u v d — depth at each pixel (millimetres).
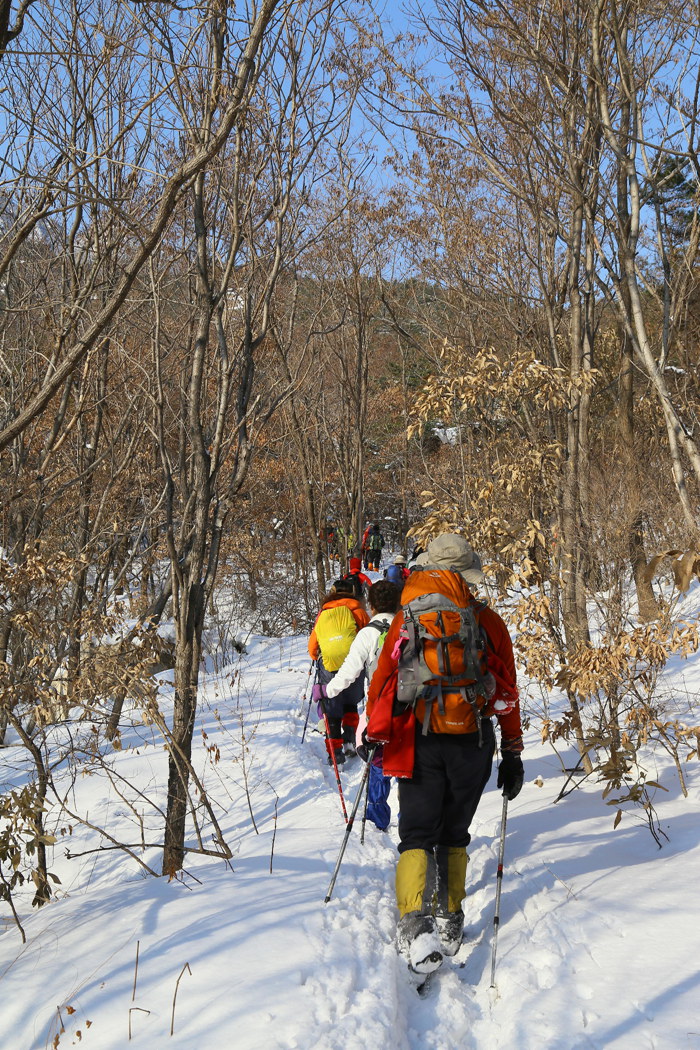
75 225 7672
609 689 5250
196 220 5230
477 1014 3184
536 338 9727
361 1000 3037
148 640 6418
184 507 5727
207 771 7230
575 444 6512
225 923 3621
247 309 5746
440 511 6559
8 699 5449
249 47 3781
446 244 11281
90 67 6863
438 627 3672
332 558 20906
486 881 4312
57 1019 3031
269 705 9773
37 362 8609
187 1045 2760
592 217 7254
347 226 13734
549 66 6773
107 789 6945
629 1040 2662
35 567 6324
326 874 4383
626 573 5500
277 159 6199
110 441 10211
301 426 17547
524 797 5555
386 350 23391
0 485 8508
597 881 3941
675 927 3320
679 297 5902
